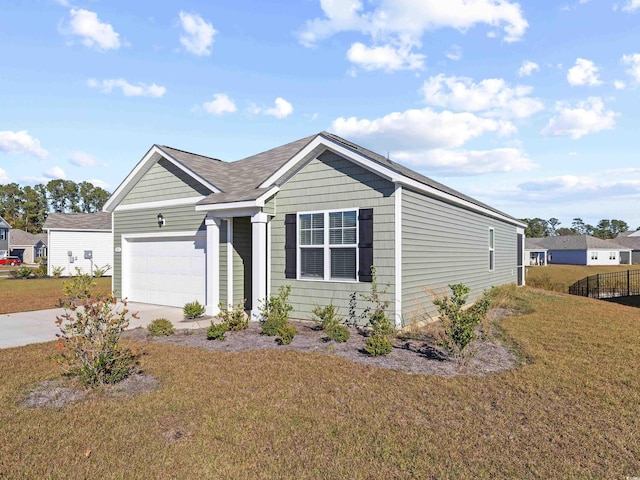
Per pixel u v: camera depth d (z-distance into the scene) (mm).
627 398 5211
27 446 3949
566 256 61906
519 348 7668
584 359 6953
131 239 14555
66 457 3750
